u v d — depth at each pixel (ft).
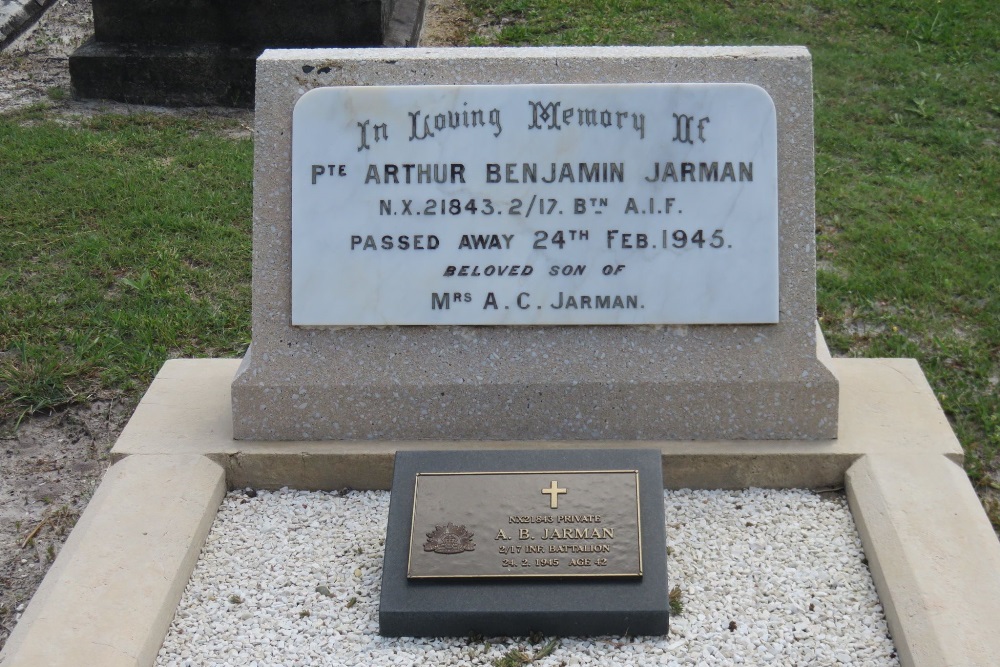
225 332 16.44
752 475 12.31
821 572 11.03
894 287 17.17
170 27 24.93
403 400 12.52
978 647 9.52
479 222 12.28
